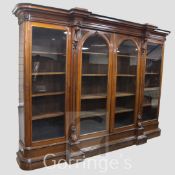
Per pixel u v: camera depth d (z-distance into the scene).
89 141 2.88
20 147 2.67
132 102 3.39
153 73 3.68
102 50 2.94
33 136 2.59
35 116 2.57
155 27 3.21
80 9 2.41
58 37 2.63
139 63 3.27
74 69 2.60
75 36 2.53
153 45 3.53
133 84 3.36
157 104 3.76
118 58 3.27
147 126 3.65
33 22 2.29
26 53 2.30
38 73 2.51
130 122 3.43
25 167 2.44
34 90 2.57
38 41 2.53
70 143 2.67
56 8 2.34
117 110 3.29
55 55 2.67
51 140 2.61
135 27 3.06
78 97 2.69
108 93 2.97
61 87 2.72
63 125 2.75
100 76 3.06
